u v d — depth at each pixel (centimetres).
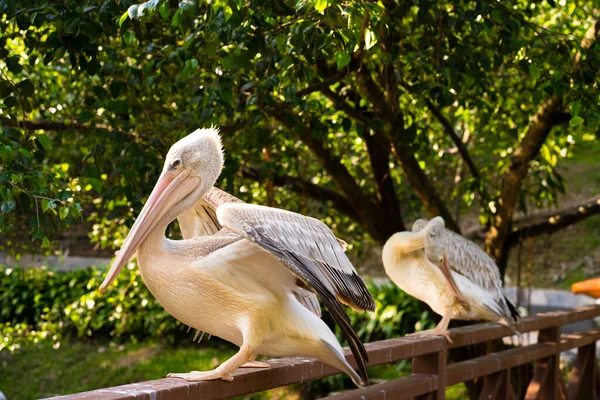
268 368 287
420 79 519
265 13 416
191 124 461
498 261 670
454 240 499
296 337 267
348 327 249
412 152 560
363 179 763
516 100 670
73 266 1402
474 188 669
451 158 809
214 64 472
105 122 533
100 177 488
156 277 262
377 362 347
